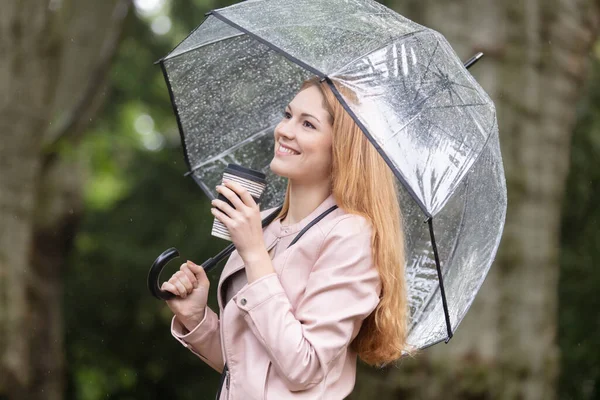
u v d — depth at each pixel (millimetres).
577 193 13945
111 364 17766
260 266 3703
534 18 9734
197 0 15711
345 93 3506
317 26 3809
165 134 18547
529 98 9617
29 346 12000
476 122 3924
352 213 3830
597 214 14180
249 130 4875
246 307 3645
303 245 3791
